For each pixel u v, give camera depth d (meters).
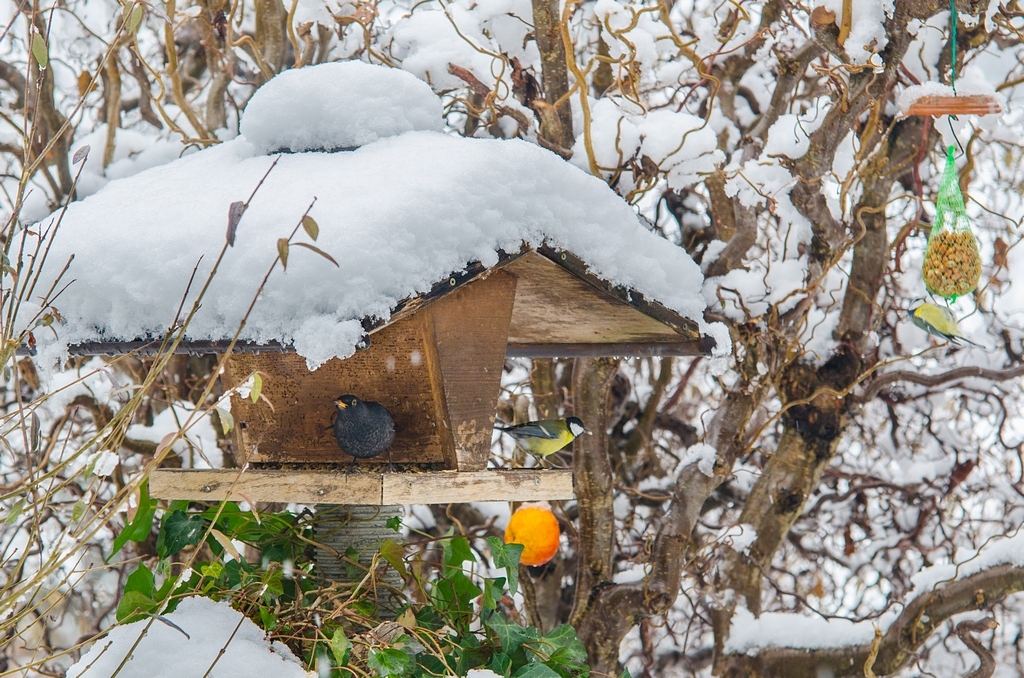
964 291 7.38
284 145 5.54
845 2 6.83
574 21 8.85
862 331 8.59
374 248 4.35
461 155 4.91
